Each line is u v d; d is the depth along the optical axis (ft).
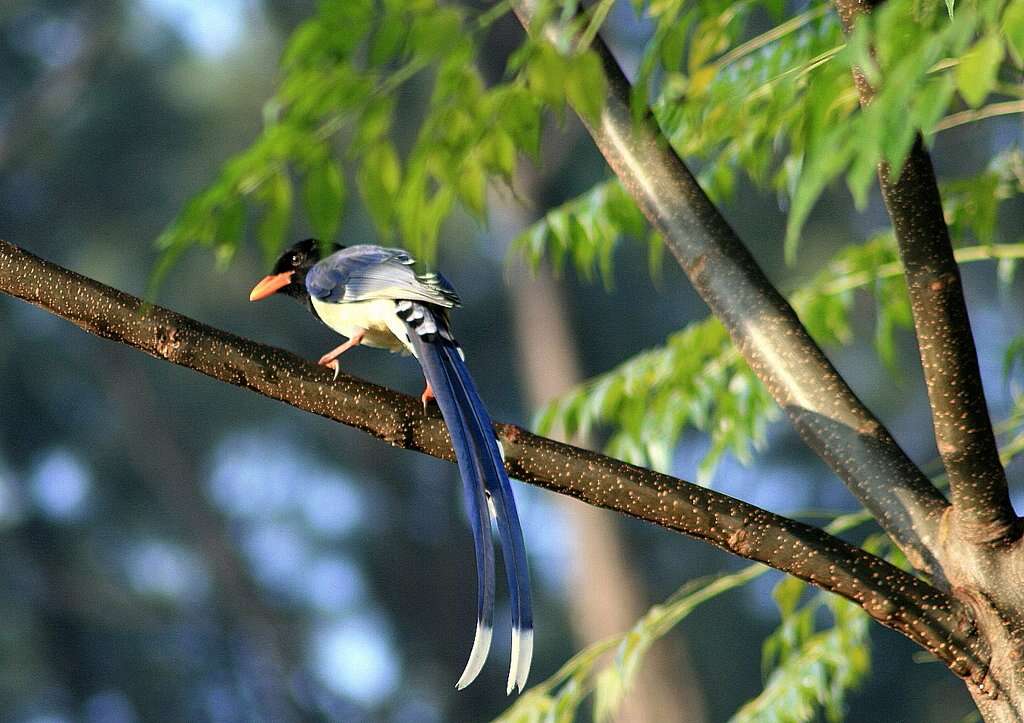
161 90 100.99
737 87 19.47
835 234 90.17
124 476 117.19
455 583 120.98
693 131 23.66
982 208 25.13
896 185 17.28
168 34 102.32
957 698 106.63
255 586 116.88
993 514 18.17
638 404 26.66
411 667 120.98
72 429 115.85
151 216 103.60
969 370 17.74
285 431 116.16
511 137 15.83
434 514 120.98
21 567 117.29
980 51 10.87
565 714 24.57
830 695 24.62
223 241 14.57
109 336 19.80
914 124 10.78
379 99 14.40
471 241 95.20
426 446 20.10
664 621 24.48
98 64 100.99
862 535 104.06
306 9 95.86
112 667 120.78
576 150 80.84
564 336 82.84
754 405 25.90
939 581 18.76
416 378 107.14
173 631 120.98
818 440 20.07
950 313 17.54
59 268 19.77
